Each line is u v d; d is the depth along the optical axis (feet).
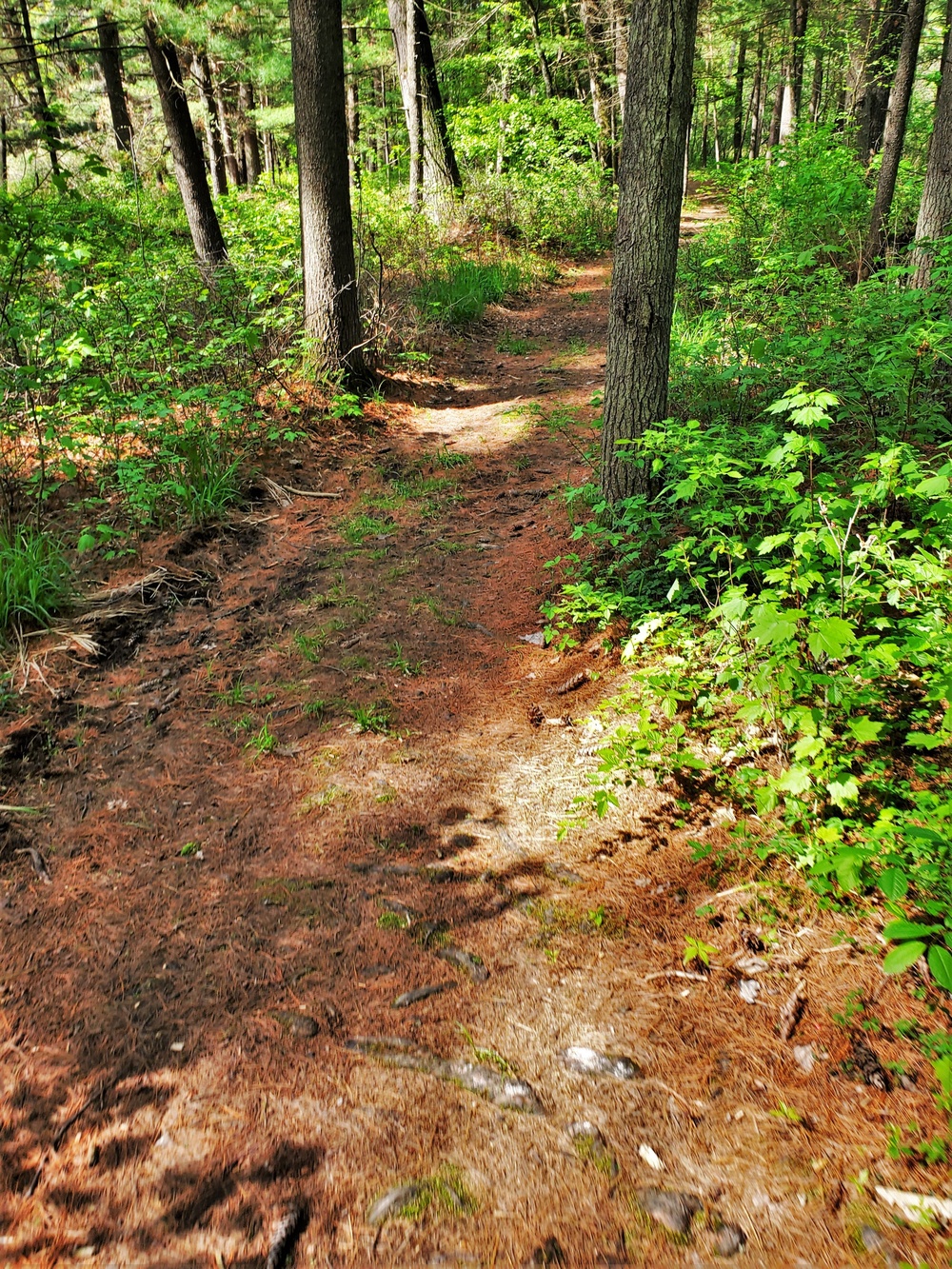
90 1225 6.42
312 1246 6.18
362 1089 7.44
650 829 10.40
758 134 117.60
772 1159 6.54
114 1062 7.81
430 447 25.23
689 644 12.57
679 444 14.76
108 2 33.01
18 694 13.42
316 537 19.56
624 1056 7.61
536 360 34.88
